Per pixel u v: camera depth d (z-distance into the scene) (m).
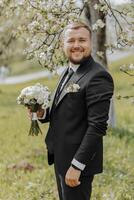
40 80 46.09
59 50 6.14
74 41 4.66
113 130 14.76
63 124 4.70
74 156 4.52
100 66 4.66
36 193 8.02
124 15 6.31
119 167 9.93
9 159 11.12
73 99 4.60
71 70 4.81
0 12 7.17
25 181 8.97
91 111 4.46
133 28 6.30
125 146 12.84
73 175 4.52
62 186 4.84
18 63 68.62
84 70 4.66
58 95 4.87
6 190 8.30
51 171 9.64
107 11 6.37
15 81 55.75
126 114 20.27
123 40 6.25
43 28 6.16
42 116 5.11
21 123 17.31
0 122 17.81
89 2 6.44
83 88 4.55
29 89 4.98
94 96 4.46
